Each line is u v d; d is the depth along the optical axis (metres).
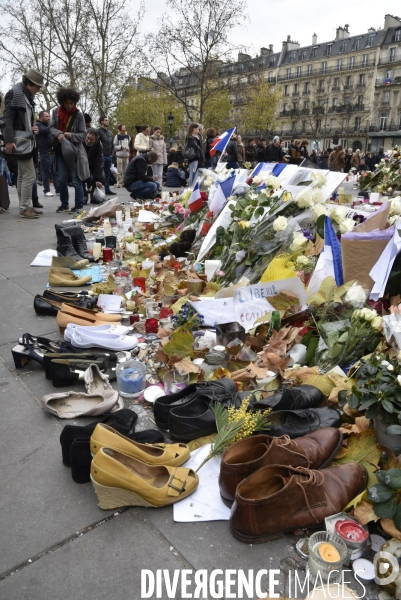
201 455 2.32
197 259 5.11
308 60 75.12
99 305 4.21
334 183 4.58
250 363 2.93
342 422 2.45
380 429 2.15
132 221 7.83
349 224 3.79
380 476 1.83
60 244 5.71
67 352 3.34
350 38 70.50
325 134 67.81
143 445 2.23
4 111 8.33
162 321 3.68
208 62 32.75
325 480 1.95
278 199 4.45
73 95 8.12
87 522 1.96
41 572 1.73
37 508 2.04
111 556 1.80
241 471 1.94
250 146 16.58
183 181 15.02
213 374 2.83
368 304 3.12
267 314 3.30
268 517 1.81
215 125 46.62
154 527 1.94
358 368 2.46
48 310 4.13
